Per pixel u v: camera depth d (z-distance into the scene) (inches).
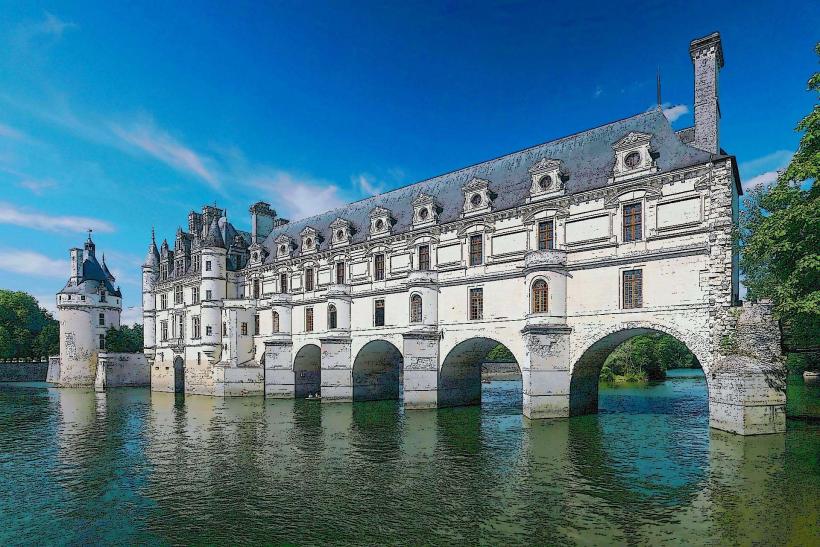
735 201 1449.3
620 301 1435.8
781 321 1210.0
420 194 1999.3
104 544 730.2
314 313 2381.9
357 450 1237.7
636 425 1433.3
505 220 1720.0
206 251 2807.6
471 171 2030.0
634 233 1430.9
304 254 2475.4
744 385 1165.7
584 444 1214.9
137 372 3732.8
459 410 1850.4
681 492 849.5
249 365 2625.5
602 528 717.9
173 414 2022.6
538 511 791.7
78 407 2367.1
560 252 1546.5
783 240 1068.5
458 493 889.5
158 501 902.4
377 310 2114.9
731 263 1250.0
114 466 1155.3
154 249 3518.7
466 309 1802.4
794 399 1788.9
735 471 936.9
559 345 1518.2
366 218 2343.8
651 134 1469.0
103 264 4301.2
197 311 2861.7
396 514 800.3
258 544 709.3
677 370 4185.5
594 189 1498.5
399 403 2154.3
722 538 670.5
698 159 1334.9
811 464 956.6
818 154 979.9
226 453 1248.2
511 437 1311.5
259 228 3006.9
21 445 1429.6
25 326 4685.0
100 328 3895.2
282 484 975.0
